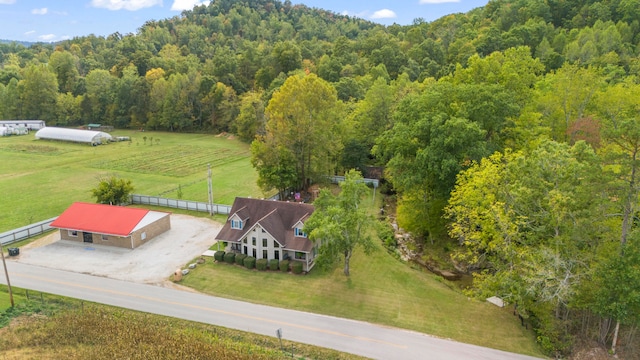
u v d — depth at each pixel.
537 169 30.86
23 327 30.94
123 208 48.53
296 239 42.00
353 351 29.00
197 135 119.81
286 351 28.77
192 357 27.05
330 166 67.06
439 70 109.00
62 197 63.94
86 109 136.75
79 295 36.09
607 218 29.31
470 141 44.16
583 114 57.34
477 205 36.97
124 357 27.11
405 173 48.38
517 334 31.36
